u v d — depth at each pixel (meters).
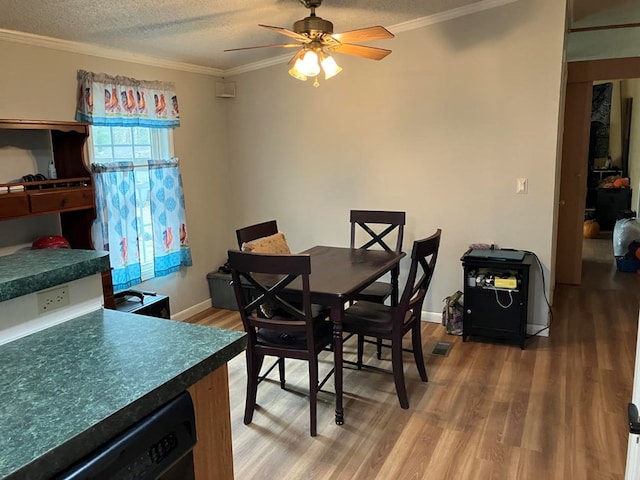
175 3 3.04
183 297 4.66
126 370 1.21
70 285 1.62
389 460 2.43
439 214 4.23
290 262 2.47
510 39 3.74
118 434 1.04
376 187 4.46
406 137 4.25
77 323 1.57
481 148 3.97
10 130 3.10
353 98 4.42
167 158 4.37
